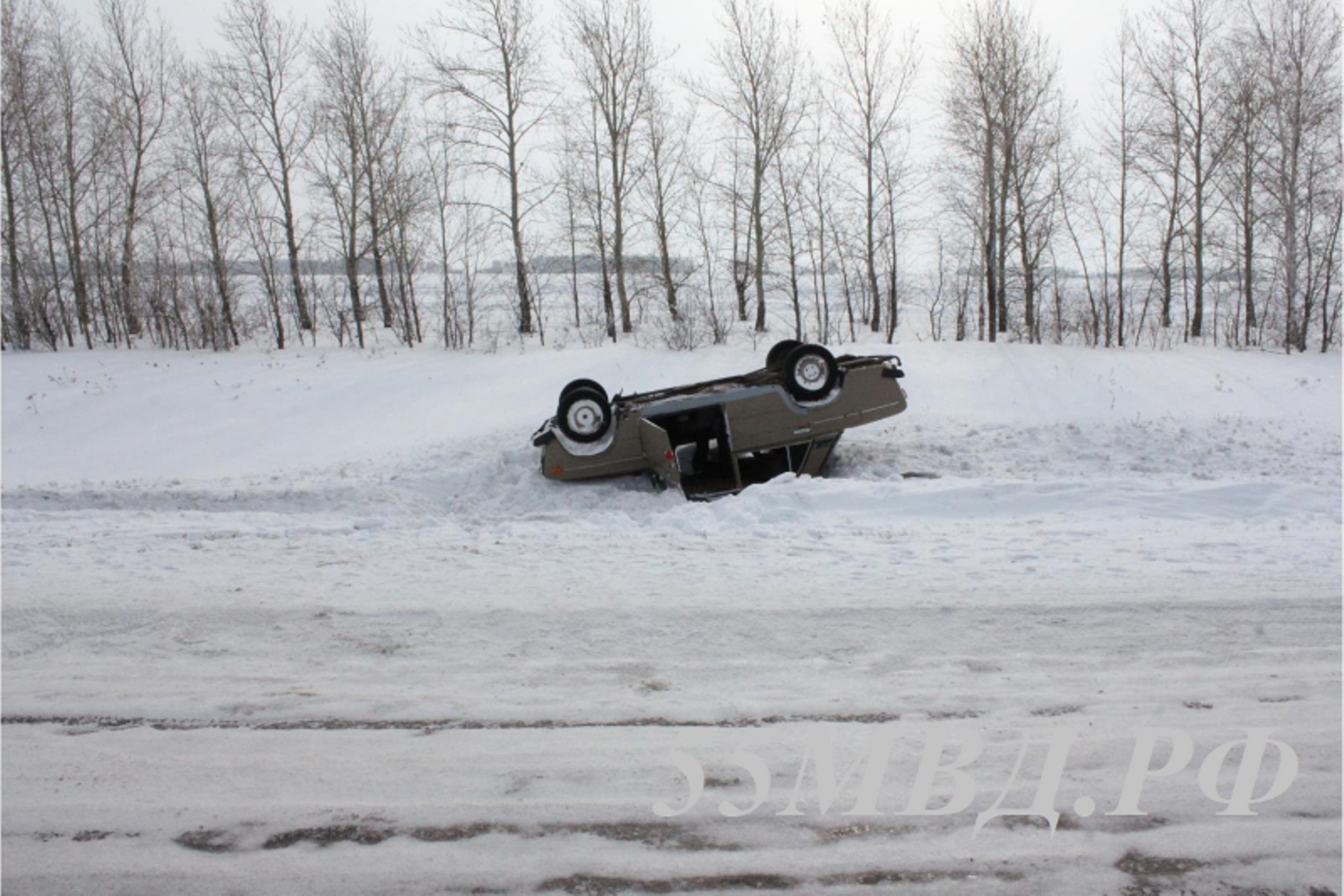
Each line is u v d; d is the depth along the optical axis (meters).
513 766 4.21
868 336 32.62
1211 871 3.43
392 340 32.44
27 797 4.06
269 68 32.97
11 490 12.45
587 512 11.38
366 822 3.80
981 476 12.95
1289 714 4.59
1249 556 7.29
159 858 3.60
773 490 10.62
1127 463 13.42
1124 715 4.61
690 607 6.20
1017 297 36.00
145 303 32.94
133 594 6.77
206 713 4.86
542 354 24.27
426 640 5.79
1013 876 3.41
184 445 17.41
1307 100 28.39
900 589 6.50
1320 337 29.91
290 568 7.57
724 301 36.31
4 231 31.98
